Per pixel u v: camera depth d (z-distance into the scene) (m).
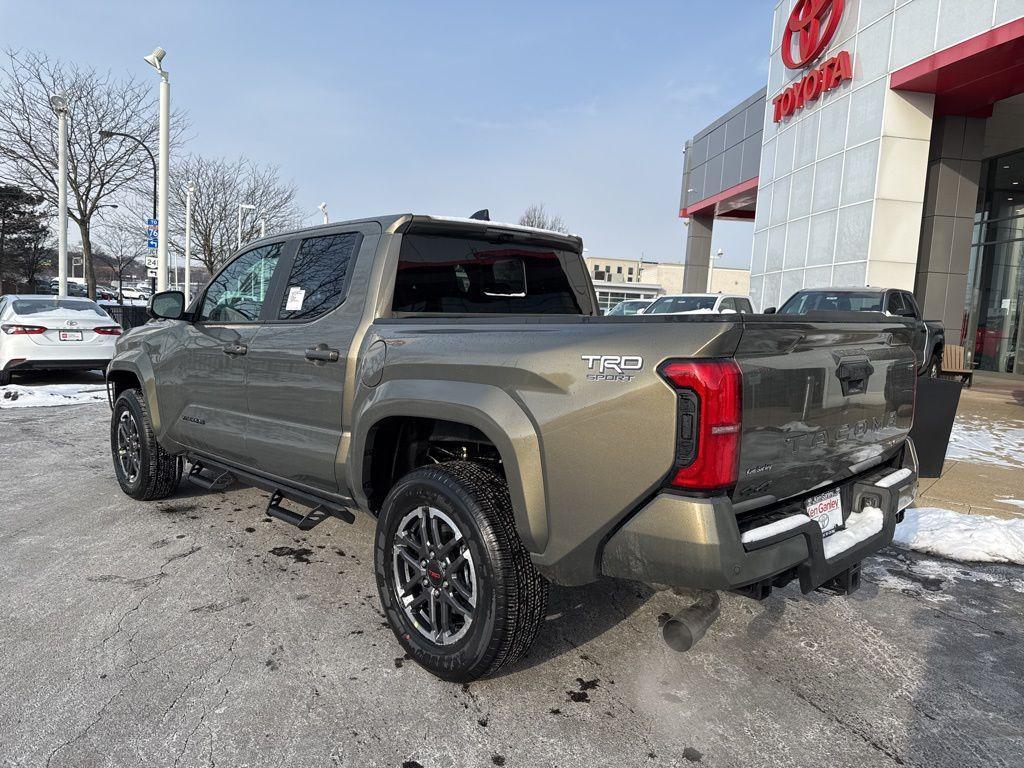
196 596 3.47
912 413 3.13
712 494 2.08
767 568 2.17
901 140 14.19
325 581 3.69
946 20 12.55
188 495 5.24
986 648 3.12
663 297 14.34
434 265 3.38
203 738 2.36
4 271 49.94
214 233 32.91
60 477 5.76
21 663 2.81
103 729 2.39
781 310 12.27
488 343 2.61
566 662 2.91
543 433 2.36
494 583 2.48
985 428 9.02
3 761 2.21
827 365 2.49
